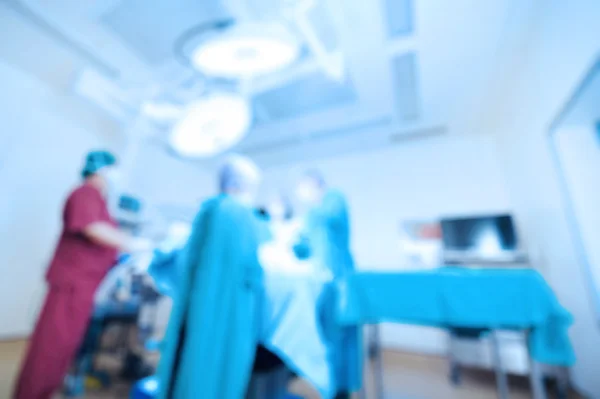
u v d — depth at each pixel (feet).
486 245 9.07
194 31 6.77
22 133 8.76
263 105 10.04
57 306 4.39
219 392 2.18
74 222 4.54
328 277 3.75
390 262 11.68
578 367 6.07
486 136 11.45
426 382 7.09
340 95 9.54
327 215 4.92
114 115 8.36
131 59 7.91
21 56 8.11
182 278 2.70
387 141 12.50
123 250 5.14
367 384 6.84
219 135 5.25
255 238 2.76
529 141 7.72
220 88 8.64
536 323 3.01
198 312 2.37
